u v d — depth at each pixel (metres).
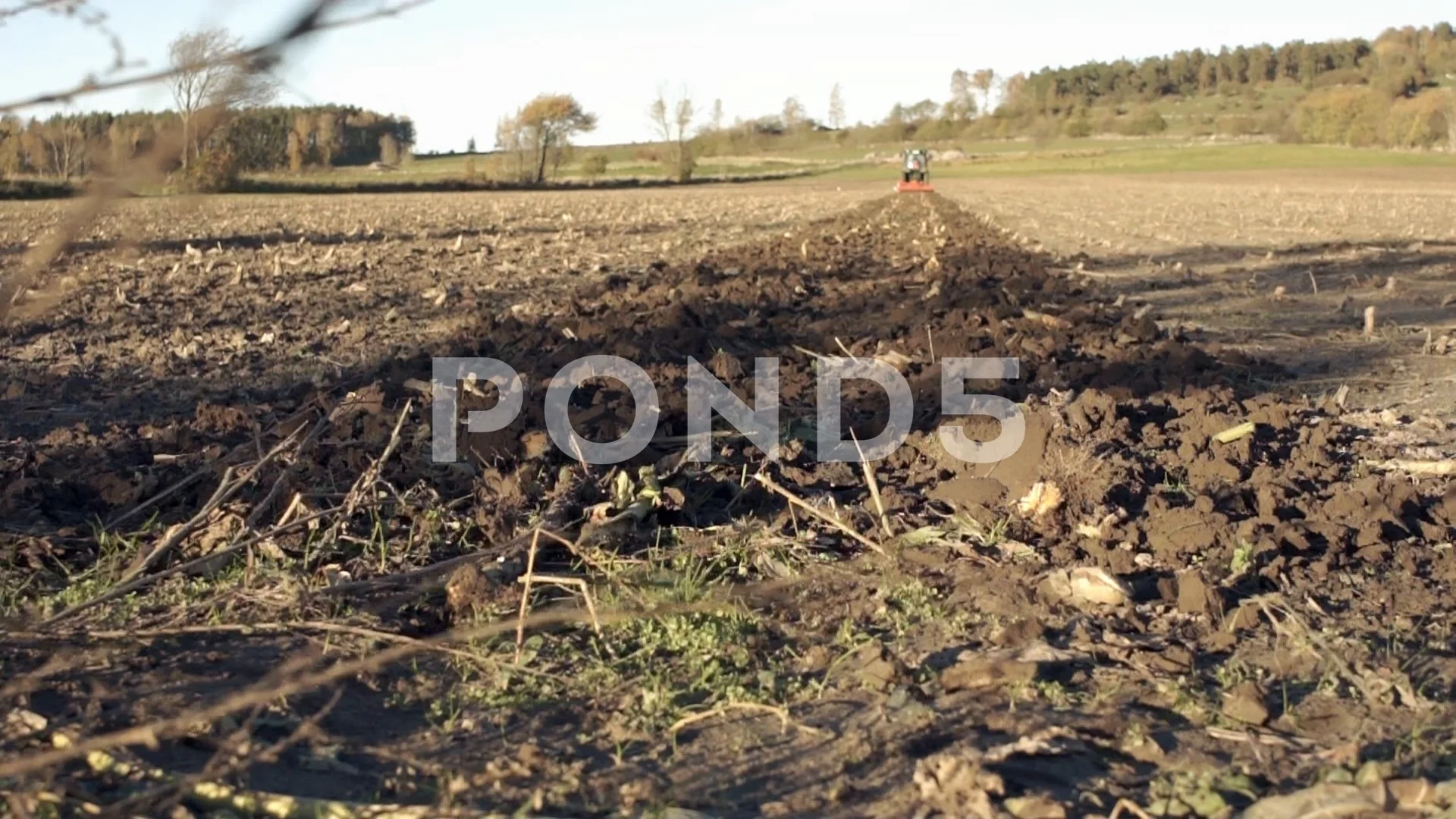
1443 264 21.08
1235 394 10.30
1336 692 4.86
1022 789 4.03
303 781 4.06
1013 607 5.70
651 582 5.84
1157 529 6.68
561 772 4.14
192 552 6.16
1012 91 156.38
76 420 9.52
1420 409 10.20
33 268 1.91
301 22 1.59
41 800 3.64
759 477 7.24
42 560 6.02
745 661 5.09
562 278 19.38
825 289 17.39
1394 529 6.80
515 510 6.85
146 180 1.74
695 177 91.94
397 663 5.06
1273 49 163.88
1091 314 14.45
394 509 6.80
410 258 22.66
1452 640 5.40
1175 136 129.12
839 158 122.06
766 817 3.90
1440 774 4.16
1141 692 4.84
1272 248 24.17
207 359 12.07
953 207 39.22
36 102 1.95
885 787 4.11
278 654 5.08
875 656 5.03
